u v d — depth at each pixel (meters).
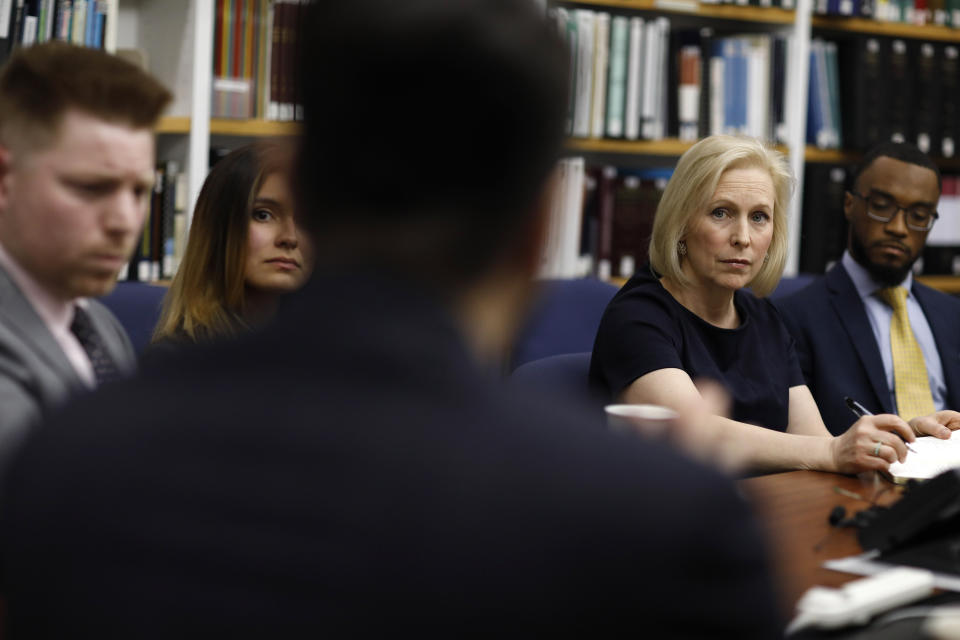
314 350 0.65
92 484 0.64
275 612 0.60
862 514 1.82
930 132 5.42
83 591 0.63
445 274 0.66
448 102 0.63
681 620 0.58
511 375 2.94
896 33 5.52
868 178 3.50
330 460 0.61
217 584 0.61
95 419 0.67
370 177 0.65
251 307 2.33
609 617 0.58
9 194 1.44
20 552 0.65
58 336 1.56
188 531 0.62
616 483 0.60
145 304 2.89
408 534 0.59
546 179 0.67
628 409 1.74
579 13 4.55
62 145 1.40
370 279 0.65
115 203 1.45
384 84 0.64
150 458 0.64
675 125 4.87
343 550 0.60
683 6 4.84
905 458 2.32
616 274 4.77
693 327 2.88
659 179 4.82
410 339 0.64
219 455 0.63
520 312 0.71
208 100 4.02
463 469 0.60
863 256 3.51
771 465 2.42
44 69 1.40
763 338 3.04
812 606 1.31
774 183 2.94
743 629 0.59
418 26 0.63
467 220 0.66
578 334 3.54
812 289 3.53
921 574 1.43
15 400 1.36
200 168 4.02
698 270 2.88
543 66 0.65
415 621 0.58
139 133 1.45
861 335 3.41
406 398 0.63
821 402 3.36
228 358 0.67
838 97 5.32
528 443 0.61
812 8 5.23
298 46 0.66
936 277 5.56
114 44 3.77
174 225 4.00
